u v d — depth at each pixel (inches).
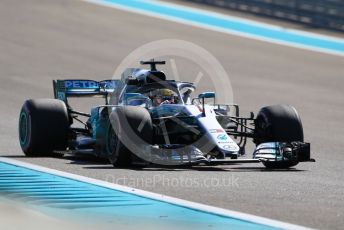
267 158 1409.9
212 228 910.4
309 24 4692.4
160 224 928.9
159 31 4170.8
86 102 2625.5
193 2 5162.4
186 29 4296.3
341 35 4500.5
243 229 907.4
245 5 4950.8
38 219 948.0
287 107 1507.1
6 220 940.6
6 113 2324.1
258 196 1131.3
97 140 1494.8
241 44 4033.0
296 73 3425.2
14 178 1266.0
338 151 1854.1
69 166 1416.1
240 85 3083.2
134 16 4554.6
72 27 4101.9
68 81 1667.1
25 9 4471.0
